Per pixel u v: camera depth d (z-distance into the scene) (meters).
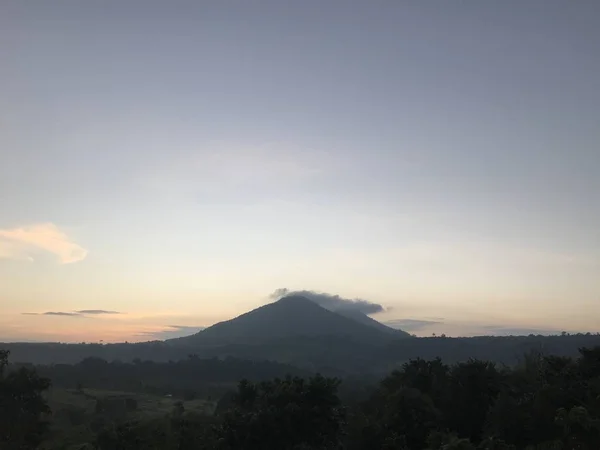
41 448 67.06
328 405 54.28
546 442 45.66
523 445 48.50
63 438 74.62
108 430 58.50
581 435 43.91
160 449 54.44
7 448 63.06
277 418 51.47
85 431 79.62
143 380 158.88
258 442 50.50
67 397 115.94
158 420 68.88
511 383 59.94
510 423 49.28
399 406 55.28
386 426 54.00
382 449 50.47
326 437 53.94
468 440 45.06
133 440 56.00
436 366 65.44
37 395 69.50
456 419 56.69
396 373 65.69
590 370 56.94
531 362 68.19
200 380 167.12
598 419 44.75
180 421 59.59
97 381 147.12
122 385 144.50
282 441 51.38
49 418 90.69
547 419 48.44
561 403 49.31
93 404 109.44
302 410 52.66
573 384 52.56
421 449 52.03
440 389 61.25
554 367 59.31
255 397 58.00
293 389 55.59
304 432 52.53
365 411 67.31
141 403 113.94
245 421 51.22
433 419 54.69
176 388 145.50
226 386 154.38
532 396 53.31
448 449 44.19
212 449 51.19
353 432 53.69
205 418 66.44
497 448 44.41
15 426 64.69
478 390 57.47
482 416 56.50
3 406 65.06
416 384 62.72
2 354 70.69
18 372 69.62
